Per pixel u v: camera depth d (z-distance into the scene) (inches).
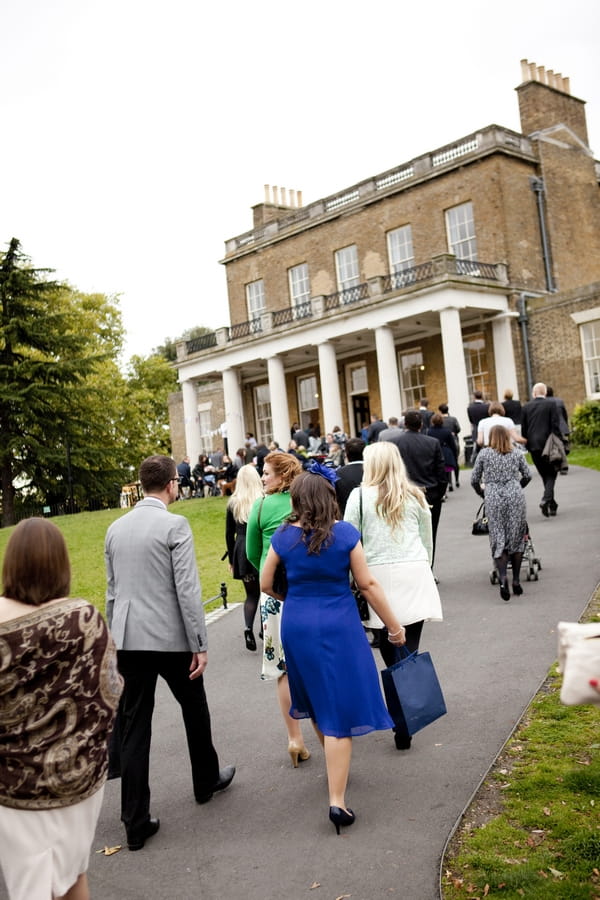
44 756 110.5
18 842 109.7
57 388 1378.0
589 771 171.5
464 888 137.9
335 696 166.2
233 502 314.0
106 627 120.0
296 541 173.2
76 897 119.3
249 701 257.1
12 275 1384.1
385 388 1112.2
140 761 171.8
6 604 114.8
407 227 1249.4
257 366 1397.6
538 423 494.0
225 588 412.5
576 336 1052.5
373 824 165.3
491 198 1133.1
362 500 213.2
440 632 294.2
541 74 1219.9
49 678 111.7
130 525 178.5
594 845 143.1
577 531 441.4
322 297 1202.6
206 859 161.3
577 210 1229.7
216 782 189.5
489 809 164.7
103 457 1482.5
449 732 206.7
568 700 99.1
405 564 209.3
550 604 310.3
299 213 1411.2
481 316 1123.9
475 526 364.5
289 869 152.9
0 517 1448.1
